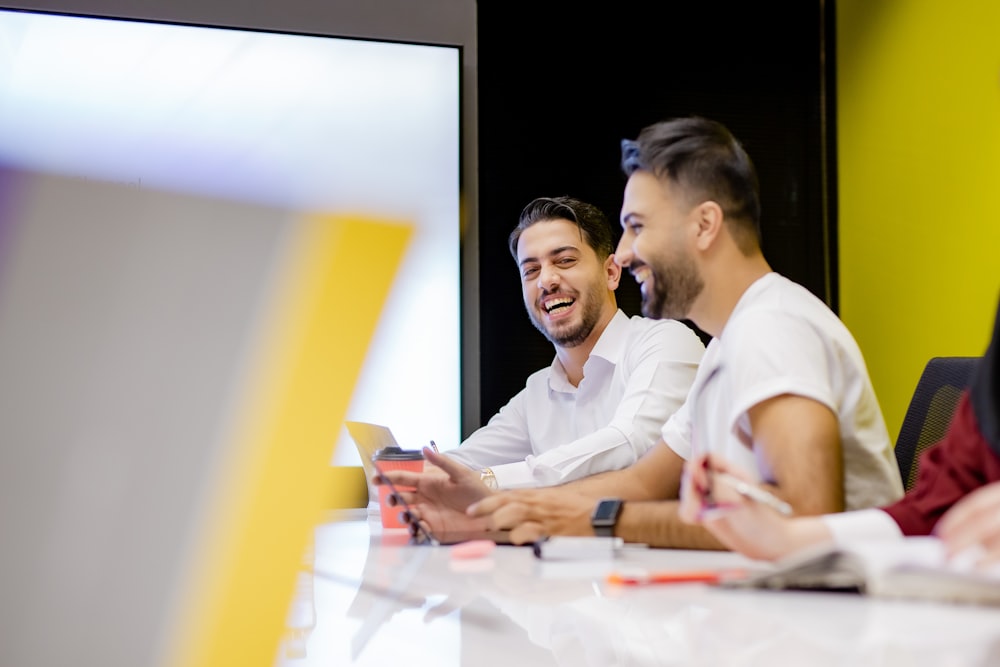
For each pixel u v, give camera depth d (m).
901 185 3.41
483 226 3.65
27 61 3.35
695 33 3.83
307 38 3.56
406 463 1.77
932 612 0.64
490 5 3.73
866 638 0.54
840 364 1.41
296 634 0.60
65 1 3.48
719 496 0.96
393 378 3.47
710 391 1.59
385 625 0.64
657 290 1.60
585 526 1.47
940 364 1.76
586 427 2.63
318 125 3.55
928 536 1.13
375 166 3.57
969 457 1.13
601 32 3.78
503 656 0.51
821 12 3.90
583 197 3.72
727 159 1.56
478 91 3.70
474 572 1.04
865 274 3.64
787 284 1.51
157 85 3.43
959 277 3.08
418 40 3.74
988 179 2.94
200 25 3.48
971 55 3.01
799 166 3.85
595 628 0.61
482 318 3.61
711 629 0.59
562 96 3.74
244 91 3.50
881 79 3.54
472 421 3.63
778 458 1.30
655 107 3.79
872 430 1.44
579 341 2.61
